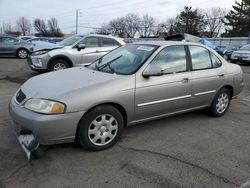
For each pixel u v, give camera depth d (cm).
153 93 434
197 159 380
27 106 359
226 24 6619
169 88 455
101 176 331
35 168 343
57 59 958
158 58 455
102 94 379
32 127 345
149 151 398
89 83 388
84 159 369
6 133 440
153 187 313
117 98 394
